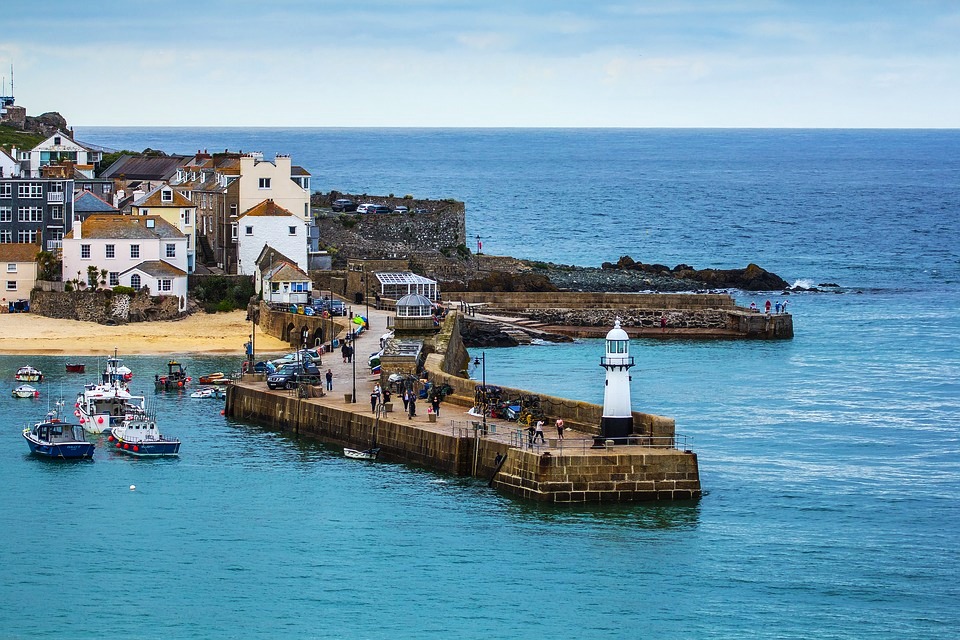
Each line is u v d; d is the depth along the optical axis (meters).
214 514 92.31
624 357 93.06
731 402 129.62
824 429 118.31
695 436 114.69
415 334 141.00
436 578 81.38
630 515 90.19
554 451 91.00
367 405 110.62
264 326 161.25
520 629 75.06
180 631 75.00
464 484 96.00
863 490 98.94
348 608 77.69
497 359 154.00
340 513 91.69
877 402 130.62
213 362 143.75
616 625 75.69
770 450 110.31
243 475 101.12
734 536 87.69
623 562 83.56
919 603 78.69
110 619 76.50
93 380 134.00
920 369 149.88
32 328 158.50
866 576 82.38
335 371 125.75
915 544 87.62
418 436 101.00
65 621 76.12
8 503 94.94
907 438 115.31
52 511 93.38
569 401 99.81
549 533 87.44
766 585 80.75
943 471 104.50
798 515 92.75
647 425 93.31
